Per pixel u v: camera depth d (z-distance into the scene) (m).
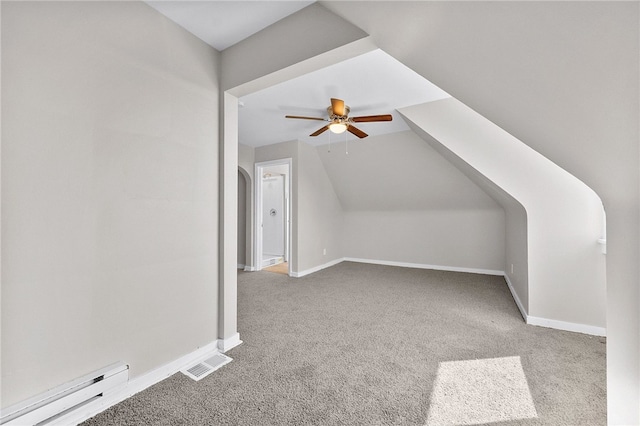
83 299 1.32
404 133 3.97
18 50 1.11
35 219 1.16
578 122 0.95
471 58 1.04
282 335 2.32
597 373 1.75
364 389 1.60
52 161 1.21
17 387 1.12
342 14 1.37
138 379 1.55
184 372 1.75
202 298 1.92
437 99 2.82
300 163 4.46
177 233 1.75
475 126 2.74
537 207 2.50
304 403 1.48
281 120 3.41
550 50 0.75
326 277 4.46
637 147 0.82
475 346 2.12
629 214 1.03
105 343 1.41
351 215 6.03
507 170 2.61
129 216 1.50
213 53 1.99
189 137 1.82
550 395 1.55
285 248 6.14
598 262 2.29
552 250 2.46
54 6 1.21
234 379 1.69
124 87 1.47
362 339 2.25
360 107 3.01
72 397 1.25
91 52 1.33
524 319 2.67
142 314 1.57
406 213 5.46
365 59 2.09
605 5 0.56
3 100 1.08
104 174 1.39
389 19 1.14
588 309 2.33
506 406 1.46
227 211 2.06
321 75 2.33
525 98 1.05
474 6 0.78
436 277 4.48
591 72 0.72
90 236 1.34
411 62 1.43
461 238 4.98
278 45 1.73
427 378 1.71
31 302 1.16
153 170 1.61
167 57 1.68
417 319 2.68
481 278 4.41
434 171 4.40
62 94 1.24
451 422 1.35
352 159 4.78
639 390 1.00
